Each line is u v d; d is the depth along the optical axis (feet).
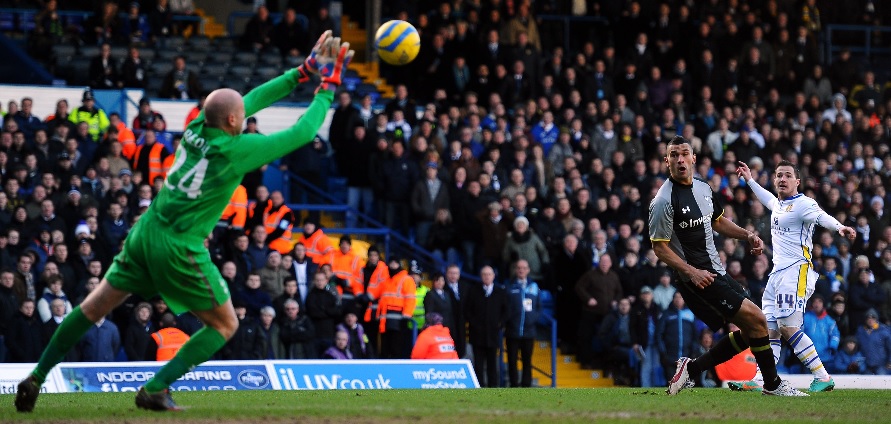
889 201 118.01
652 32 136.15
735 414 38.58
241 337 81.46
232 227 90.99
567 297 100.78
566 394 49.93
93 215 88.12
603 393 51.08
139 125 109.50
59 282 79.77
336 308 87.04
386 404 42.01
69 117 104.88
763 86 135.13
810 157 118.11
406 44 46.78
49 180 90.99
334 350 84.38
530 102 118.21
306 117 37.73
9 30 133.69
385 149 107.76
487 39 125.49
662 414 38.01
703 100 126.62
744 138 119.03
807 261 56.39
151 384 37.35
